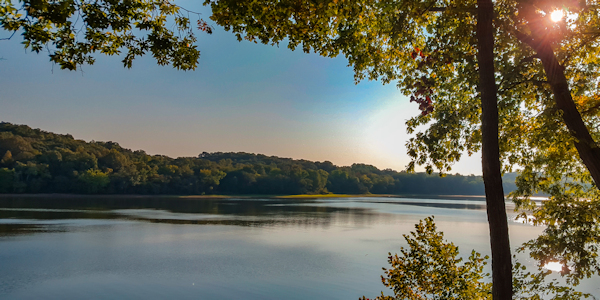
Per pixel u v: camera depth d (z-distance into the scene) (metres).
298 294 17.19
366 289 17.95
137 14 5.96
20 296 16.38
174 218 48.22
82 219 44.53
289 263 22.92
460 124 9.27
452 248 7.91
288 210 67.25
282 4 6.61
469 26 7.48
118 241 29.62
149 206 71.88
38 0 4.73
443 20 8.30
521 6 7.51
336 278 19.67
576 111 7.75
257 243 29.75
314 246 28.77
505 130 9.81
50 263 22.02
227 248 27.47
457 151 9.11
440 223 45.56
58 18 5.00
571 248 8.29
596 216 8.24
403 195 186.25
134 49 6.25
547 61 7.84
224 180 149.62
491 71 6.59
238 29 7.08
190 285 18.28
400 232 37.19
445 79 9.38
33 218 44.41
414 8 7.49
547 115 7.88
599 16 8.15
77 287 17.69
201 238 31.84
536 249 9.26
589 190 9.31
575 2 6.91
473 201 121.25
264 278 19.56
